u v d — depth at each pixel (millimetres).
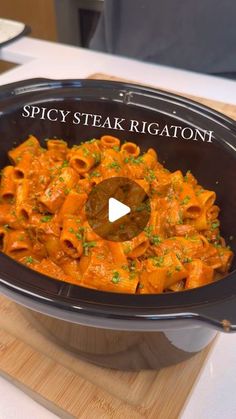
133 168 647
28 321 542
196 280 517
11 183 642
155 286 499
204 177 673
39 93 667
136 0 1410
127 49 1509
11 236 569
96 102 684
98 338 449
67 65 1159
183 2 1354
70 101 680
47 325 479
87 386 498
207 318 340
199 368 520
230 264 584
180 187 638
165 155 713
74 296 355
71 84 686
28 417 479
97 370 514
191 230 597
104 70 1145
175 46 1444
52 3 2074
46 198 583
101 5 1808
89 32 1961
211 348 542
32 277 371
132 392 494
